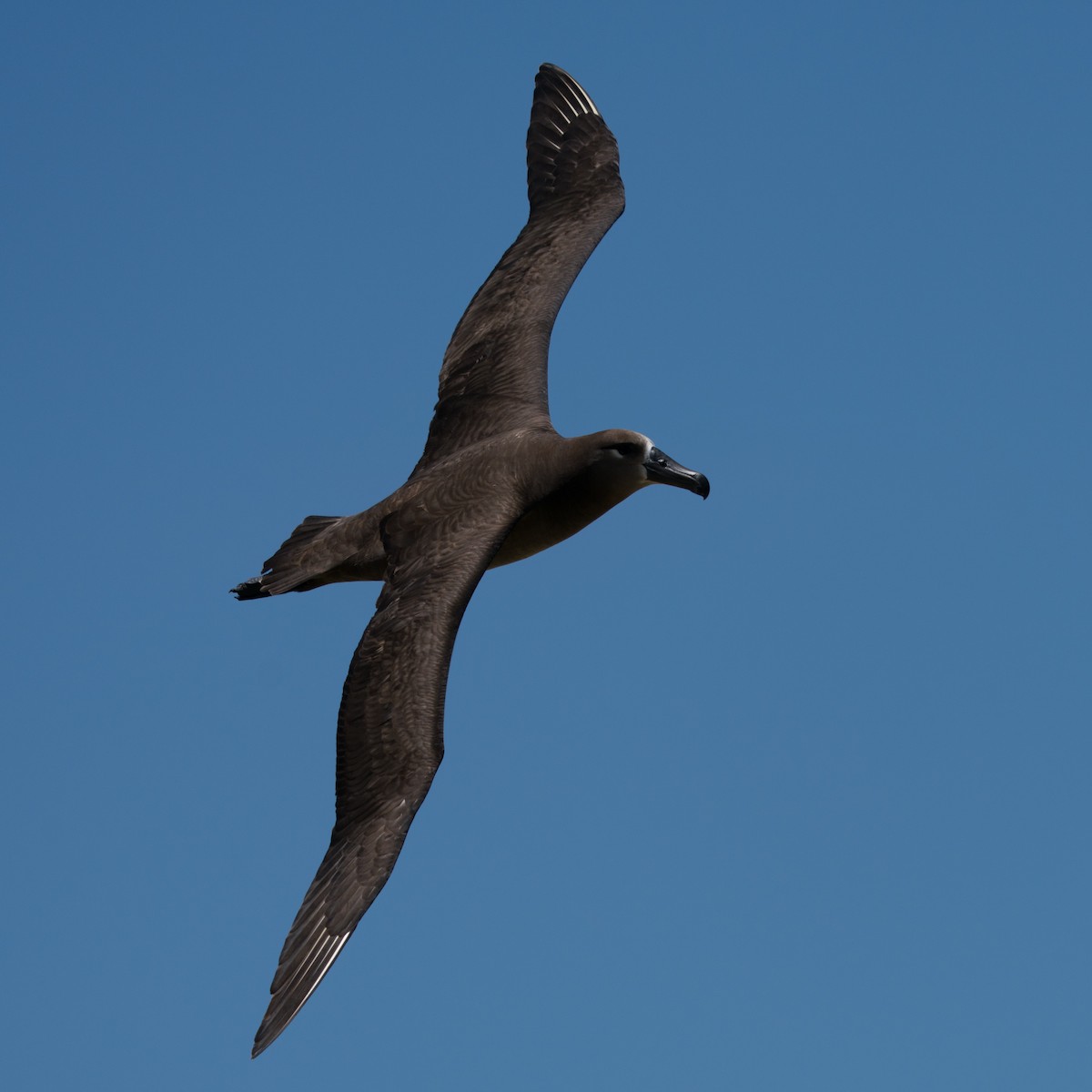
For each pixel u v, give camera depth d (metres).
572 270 19.06
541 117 20.86
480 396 17.84
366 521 16.70
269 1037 13.40
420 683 14.82
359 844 14.28
